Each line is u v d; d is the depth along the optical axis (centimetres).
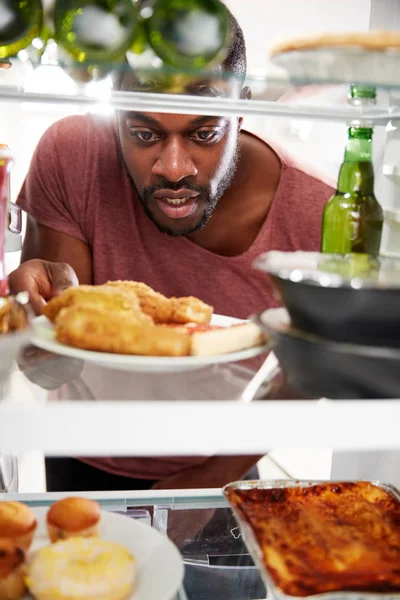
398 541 62
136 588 57
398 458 77
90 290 59
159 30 56
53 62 57
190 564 69
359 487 72
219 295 122
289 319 51
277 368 55
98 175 124
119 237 125
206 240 123
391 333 45
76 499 65
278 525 64
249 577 67
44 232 129
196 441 43
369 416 45
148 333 54
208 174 94
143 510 73
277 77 57
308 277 46
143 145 91
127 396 47
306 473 144
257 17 133
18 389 47
